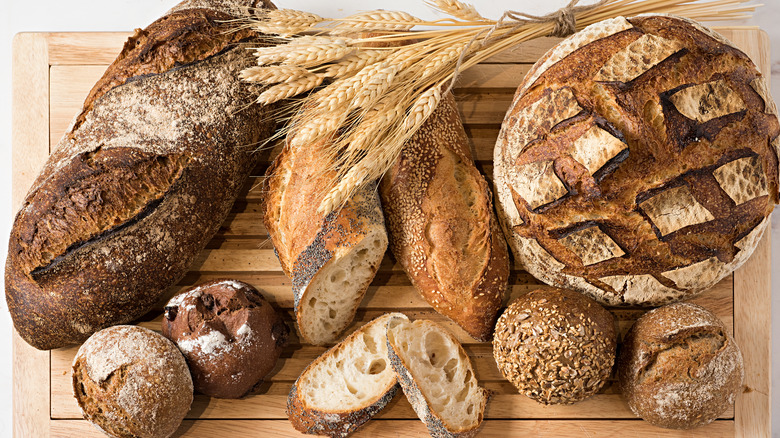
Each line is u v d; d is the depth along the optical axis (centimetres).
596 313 102
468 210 105
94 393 101
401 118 102
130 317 105
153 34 102
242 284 106
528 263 105
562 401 103
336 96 97
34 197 101
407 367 102
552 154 99
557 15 103
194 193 102
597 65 99
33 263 100
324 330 107
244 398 108
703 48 99
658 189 98
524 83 103
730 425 108
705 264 101
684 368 101
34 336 103
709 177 98
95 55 110
